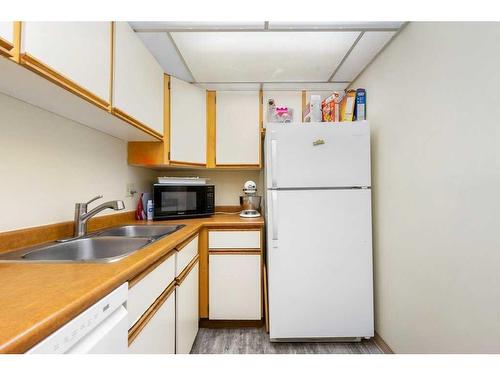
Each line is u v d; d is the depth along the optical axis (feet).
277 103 6.89
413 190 4.14
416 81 4.06
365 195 5.11
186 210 6.47
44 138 3.48
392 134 4.72
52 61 2.48
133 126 4.41
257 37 4.60
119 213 5.48
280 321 5.10
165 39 4.65
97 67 3.22
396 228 4.60
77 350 1.60
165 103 5.78
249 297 5.84
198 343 5.29
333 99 5.60
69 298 1.63
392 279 4.73
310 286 5.11
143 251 2.84
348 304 5.10
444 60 3.48
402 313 4.44
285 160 5.15
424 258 3.90
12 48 2.11
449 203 3.41
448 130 3.43
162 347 3.25
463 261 3.20
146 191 6.98
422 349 3.96
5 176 2.94
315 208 5.12
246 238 5.90
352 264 5.10
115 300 2.02
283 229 5.11
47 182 3.53
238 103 6.89
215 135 6.86
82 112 3.60
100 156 4.81
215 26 4.27
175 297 3.81
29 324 1.32
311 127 5.14
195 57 5.28
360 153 5.12
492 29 2.82
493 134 2.81
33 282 1.90
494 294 2.81
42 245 3.22
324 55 5.23
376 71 5.30
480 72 2.96
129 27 4.05
